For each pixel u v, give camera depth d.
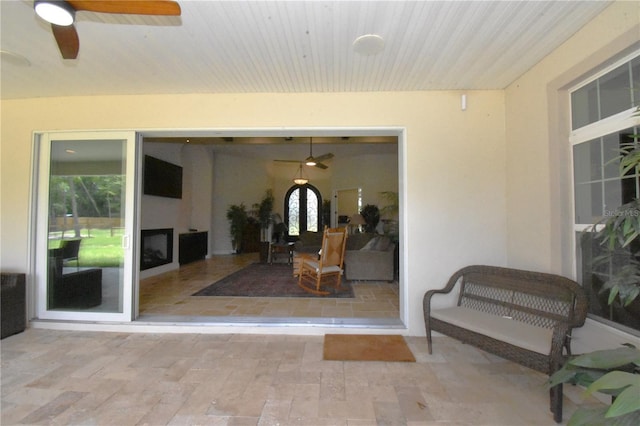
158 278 5.62
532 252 2.62
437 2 1.80
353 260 5.40
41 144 3.30
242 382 2.14
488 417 1.77
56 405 1.87
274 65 2.57
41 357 2.51
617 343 1.88
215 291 4.63
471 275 2.84
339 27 2.05
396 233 6.88
